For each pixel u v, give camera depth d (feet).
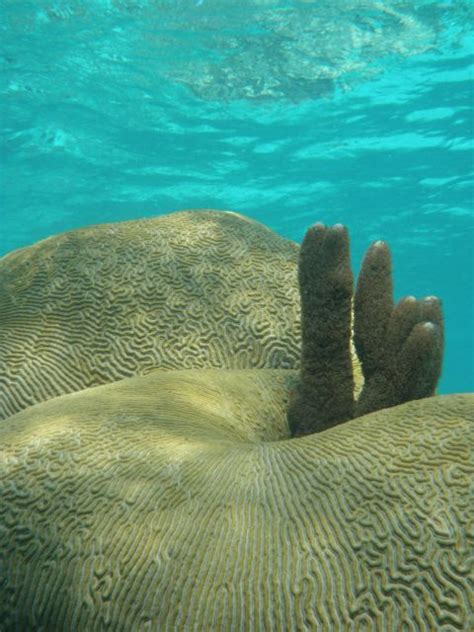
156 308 4.52
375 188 23.86
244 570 2.40
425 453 2.64
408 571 2.31
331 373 3.74
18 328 4.40
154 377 3.81
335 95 17.19
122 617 2.40
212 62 15.57
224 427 3.46
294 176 22.57
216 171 22.07
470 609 2.22
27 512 2.72
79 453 2.92
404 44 14.92
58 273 4.67
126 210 26.20
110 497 2.71
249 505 2.62
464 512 2.40
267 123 18.63
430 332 3.40
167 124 18.61
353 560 2.37
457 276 39.88
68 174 21.83
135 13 13.65
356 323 3.73
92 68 15.80
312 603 2.30
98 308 4.49
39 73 15.90
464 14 13.84
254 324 4.55
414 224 28.53
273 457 2.87
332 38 14.66
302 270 3.63
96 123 18.42
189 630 2.32
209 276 4.69
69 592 2.51
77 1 13.19
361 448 2.76
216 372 4.06
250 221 5.30
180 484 2.74
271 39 14.66
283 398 4.06
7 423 3.26
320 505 2.57
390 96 17.33
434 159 21.22
